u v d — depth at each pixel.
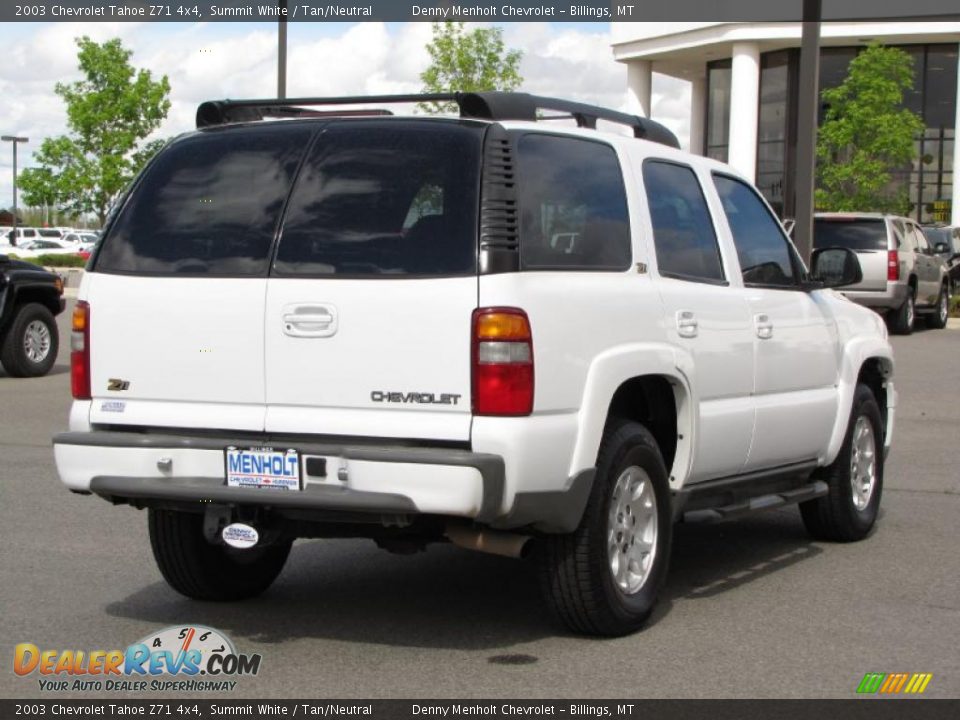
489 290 5.07
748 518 8.77
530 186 5.43
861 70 34.50
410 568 7.19
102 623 6.01
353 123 5.57
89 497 8.97
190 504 5.48
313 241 5.36
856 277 7.50
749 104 39.81
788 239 7.47
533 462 5.10
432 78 31.02
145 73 45.19
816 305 7.49
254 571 6.45
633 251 5.94
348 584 6.82
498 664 5.40
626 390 6.12
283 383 5.31
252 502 5.21
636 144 6.27
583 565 5.50
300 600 6.48
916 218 41.09
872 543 7.95
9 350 16.39
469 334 5.06
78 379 5.69
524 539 5.39
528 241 5.32
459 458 4.95
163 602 6.40
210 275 5.46
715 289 6.52
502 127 5.39
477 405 5.05
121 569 7.03
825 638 5.83
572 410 5.32
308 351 5.27
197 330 5.45
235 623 6.04
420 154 5.37
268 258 5.40
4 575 6.88
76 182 44.41
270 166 5.58
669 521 6.04
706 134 44.12
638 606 5.80
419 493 5.00
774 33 38.69
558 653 5.56
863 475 8.06
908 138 34.72
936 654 5.60
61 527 8.02
